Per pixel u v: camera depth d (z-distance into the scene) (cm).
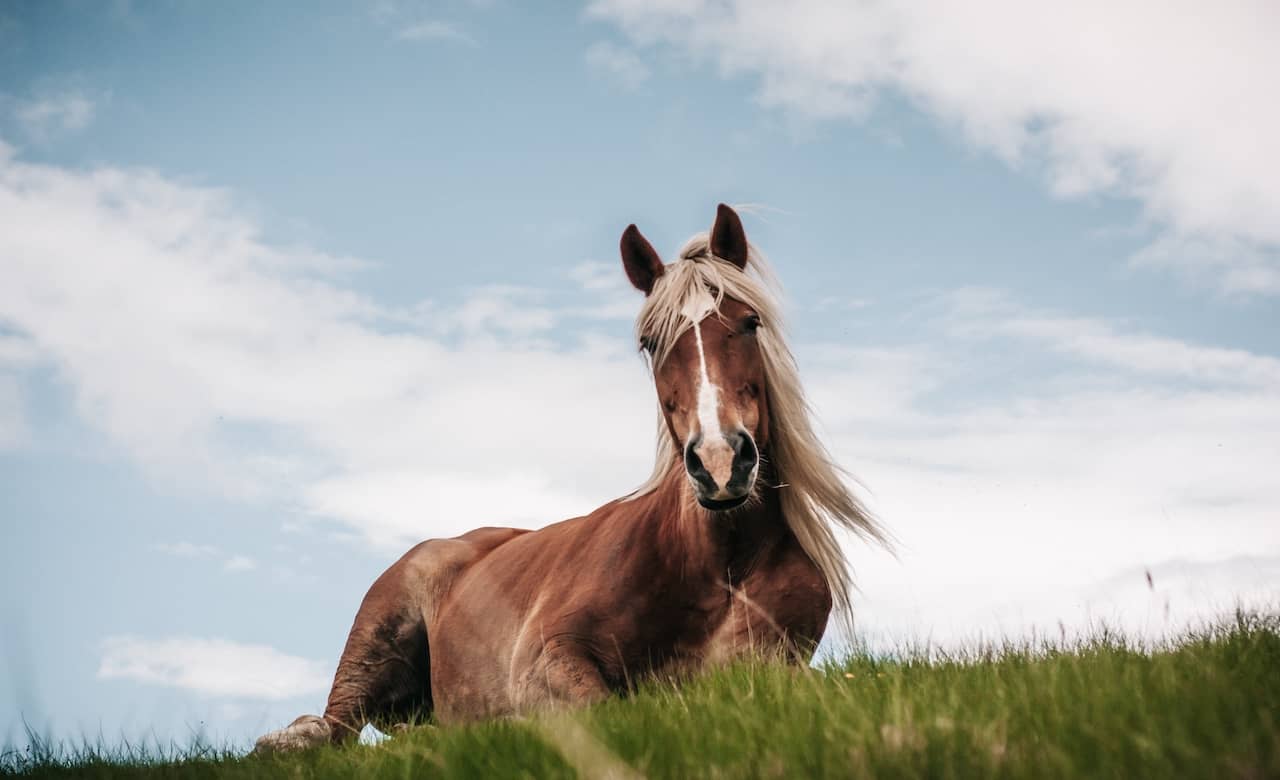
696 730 338
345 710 761
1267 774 253
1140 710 306
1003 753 280
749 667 443
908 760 277
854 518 586
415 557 798
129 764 527
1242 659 387
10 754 540
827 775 276
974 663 433
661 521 564
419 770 362
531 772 327
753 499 545
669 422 540
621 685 555
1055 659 411
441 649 730
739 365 527
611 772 301
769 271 599
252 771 433
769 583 550
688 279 545
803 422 571
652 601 557
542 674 554
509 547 741
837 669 443
